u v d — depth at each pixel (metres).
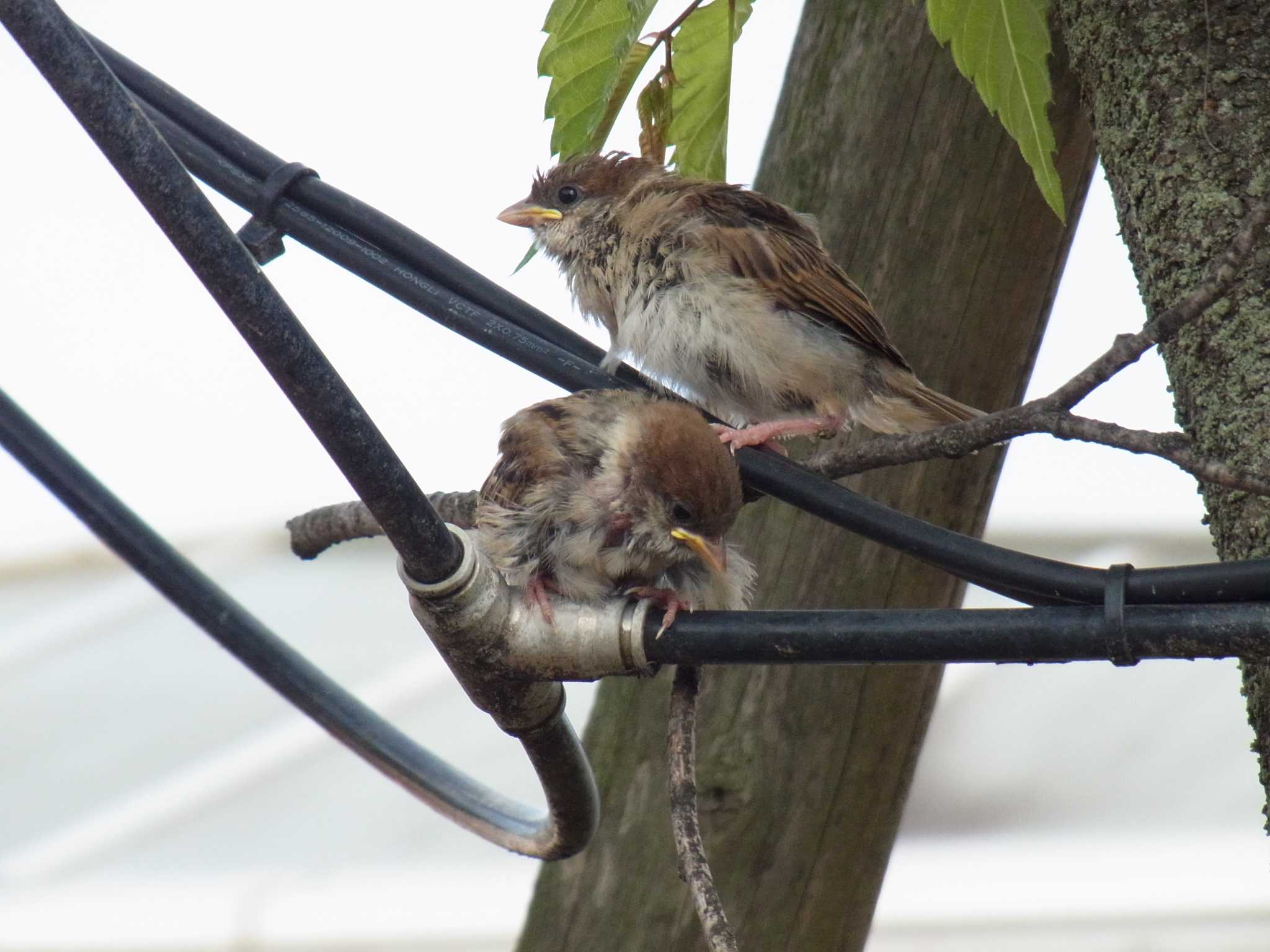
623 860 7.56
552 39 6.09
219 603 7.04
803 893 7.49
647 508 6.45
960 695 16.98
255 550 17.34
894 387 7.61
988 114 7.20
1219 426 4.86
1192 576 4.28
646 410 6.73
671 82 6.92
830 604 7.40
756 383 7.78
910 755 7.57
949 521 7.45
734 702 7.48
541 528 6.50
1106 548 15.92
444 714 15.52
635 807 7.57
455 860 15.04
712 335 7.68
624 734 7.66
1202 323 4.96
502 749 15.07
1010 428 4.90
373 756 6.82
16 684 16.42
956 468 7.40
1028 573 4.60
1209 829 15.70
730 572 6.82
